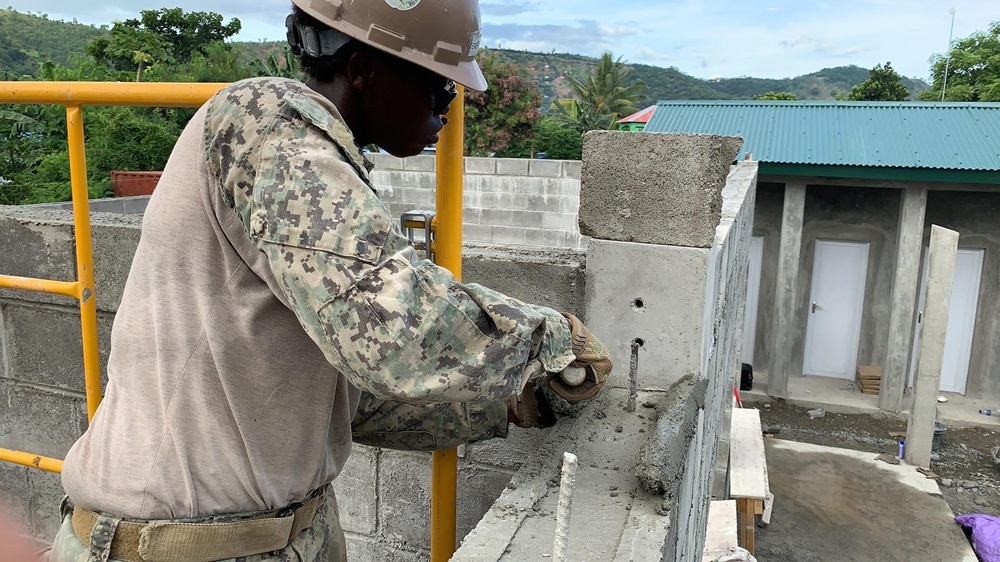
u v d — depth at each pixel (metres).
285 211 0.86
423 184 8.77
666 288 1.55
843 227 10.15
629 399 1.52
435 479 1.51
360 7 0.99
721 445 6.16
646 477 1.23
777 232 10.27
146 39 23.83
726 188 4.30
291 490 1.10
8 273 2.15
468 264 1.77
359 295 0.83
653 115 10.72
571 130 29.66
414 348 0.84
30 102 1.60
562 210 8.41
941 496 7.18
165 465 1.02
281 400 1.04
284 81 0.96
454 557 1.09
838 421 9.47
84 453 1.10
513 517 1.19
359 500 2.00
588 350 1.17
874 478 7.57
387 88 1.05
